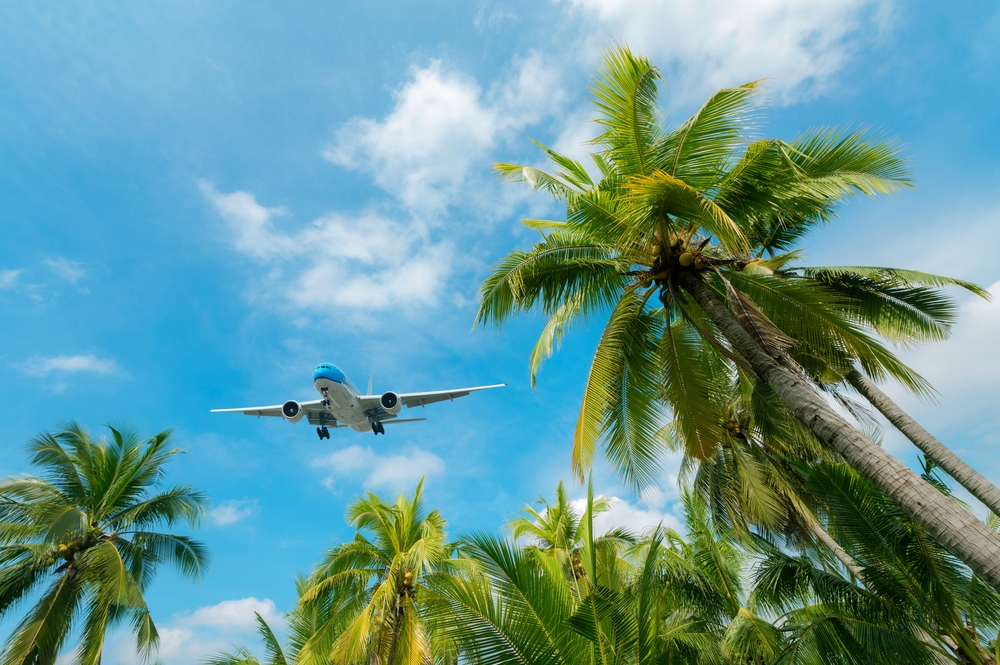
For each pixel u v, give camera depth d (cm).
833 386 1116
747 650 1230
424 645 1237
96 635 1427
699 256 912
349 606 1466
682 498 1612
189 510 1753
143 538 1681
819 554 1249
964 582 961
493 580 655
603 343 941
